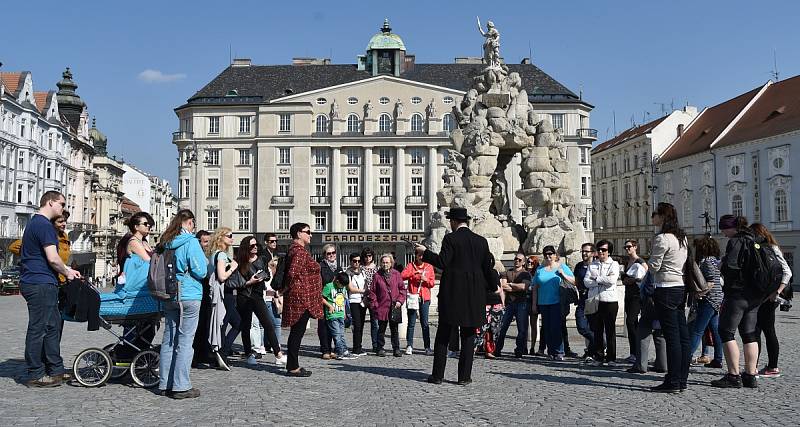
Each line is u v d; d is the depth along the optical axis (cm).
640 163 8231
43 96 7344
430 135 7988
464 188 1895
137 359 962
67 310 956
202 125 8212
